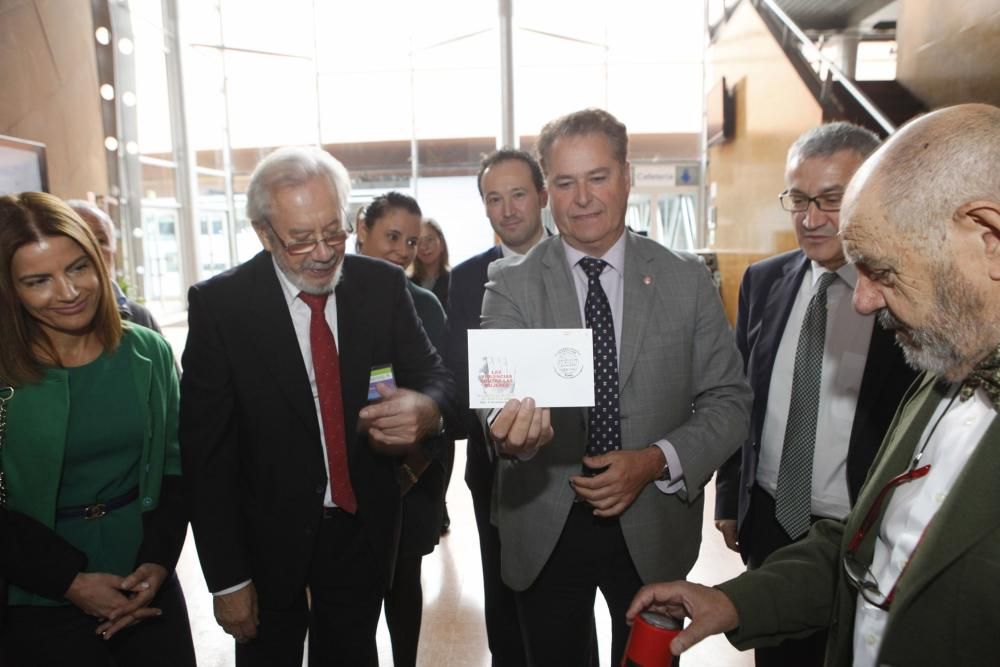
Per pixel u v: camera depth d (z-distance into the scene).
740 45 6.40
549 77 9.23
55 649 1.27
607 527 1.33
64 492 1.29
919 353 0.70
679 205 9.54
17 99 4.70
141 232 6.39
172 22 8.56
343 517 1.44
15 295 1.23
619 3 9.11
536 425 1.08
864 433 1.29
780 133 5.36
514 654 1.92
